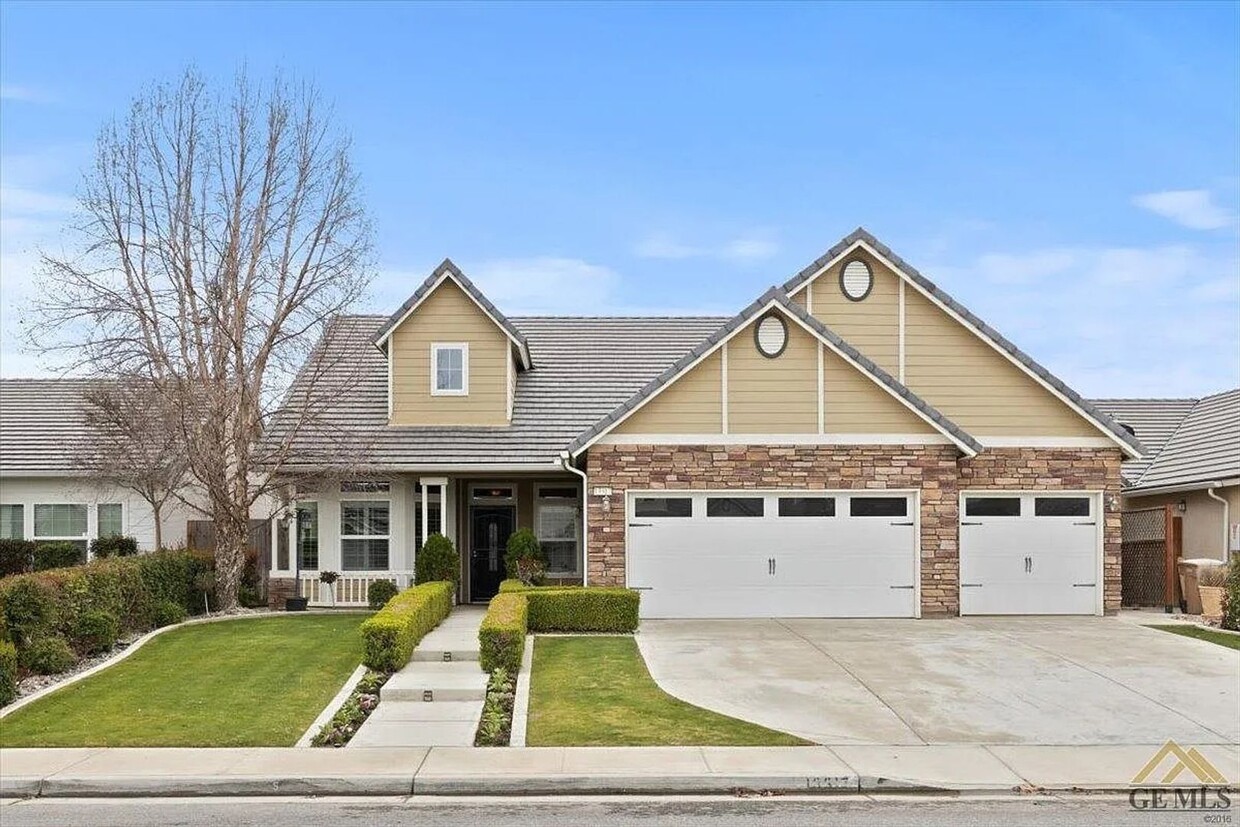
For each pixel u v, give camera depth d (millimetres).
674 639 17859
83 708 13055
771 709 13305
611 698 13680
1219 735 12367
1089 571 20922
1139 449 20891
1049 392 21250
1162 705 13641
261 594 24094
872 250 21906
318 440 22969
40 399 28609
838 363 20453
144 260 21312
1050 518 21000
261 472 22219
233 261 21500
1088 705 13609
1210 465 23375
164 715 12781
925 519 20375
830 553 20438
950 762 11133
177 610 19438
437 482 23359
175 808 9812
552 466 22922
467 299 24156
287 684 14320
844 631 18719
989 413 21406
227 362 21469
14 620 14523
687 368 20328
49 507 26234
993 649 17016
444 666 15500
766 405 20438
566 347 27375
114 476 23250
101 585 16781
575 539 24734
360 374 25500
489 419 23984
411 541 23641
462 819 9406
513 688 14258
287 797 10250
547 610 18547
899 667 15664
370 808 9812
